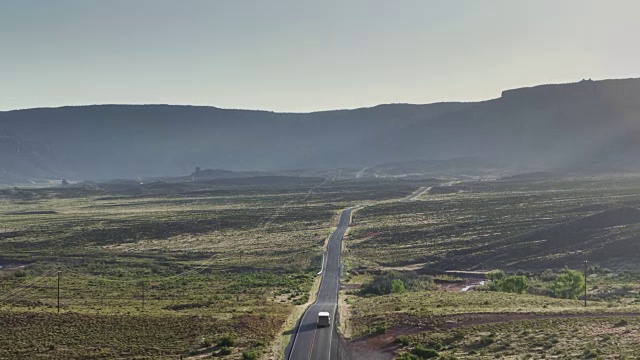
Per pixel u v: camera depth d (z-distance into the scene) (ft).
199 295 408.46
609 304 313.12
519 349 215.92
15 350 245.24
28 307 336.49
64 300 382.42
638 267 489.26
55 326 279.90
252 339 258.16
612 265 508.12
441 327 254.68
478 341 230.48
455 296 342.03
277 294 407.44
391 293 387.34
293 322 291.79
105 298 395.14
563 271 492.54
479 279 496.23
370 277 496.64
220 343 252.01
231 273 528.22
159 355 239.09
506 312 273.33
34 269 541.34
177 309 339.77
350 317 298.97
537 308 284.61
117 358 235.61
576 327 240.73
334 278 484.74
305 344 248.93
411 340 239.30
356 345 245.04
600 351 202.80
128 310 328.70
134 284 464.24
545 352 209.36
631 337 221.66
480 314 270.46
